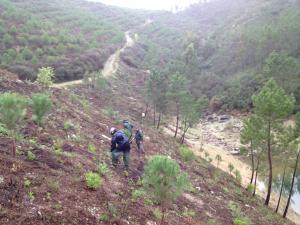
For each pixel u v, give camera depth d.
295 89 51.44
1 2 78.19
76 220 7.95
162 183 8.51
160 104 46.59
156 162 8.49
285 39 67.12
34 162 10.30
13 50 52.41
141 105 55.94
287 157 25.58
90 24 105.81
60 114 20.50
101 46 89.06
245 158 40.47
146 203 11.43
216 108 61.06
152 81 46.72
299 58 60.75
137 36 125.62
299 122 24.11
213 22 151.62
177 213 12.47
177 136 46.34
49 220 7.45
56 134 15.38
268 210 23.50
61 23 96.56
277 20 82.12
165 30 145.38
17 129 13.07
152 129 41.03
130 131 15.73
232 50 86.56
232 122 53.72
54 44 68.00
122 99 55.06
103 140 19.22
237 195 23.86
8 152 10.20
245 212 19.61
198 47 104.56
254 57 73.56
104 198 9.89
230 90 63.03
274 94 24.31
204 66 88.00
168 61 96.44
